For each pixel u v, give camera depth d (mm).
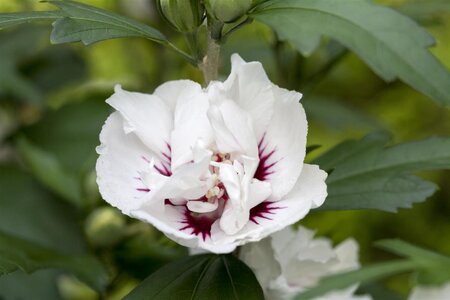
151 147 474
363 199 499
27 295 604
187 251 574
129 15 735
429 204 884
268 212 461
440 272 437
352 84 940
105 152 468
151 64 803
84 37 475
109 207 625
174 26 496
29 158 648
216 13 483
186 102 473
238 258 499
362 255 858
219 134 465
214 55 497
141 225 607
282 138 469
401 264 438
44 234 640
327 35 485
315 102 738
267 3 495
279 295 499
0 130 774
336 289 429
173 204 468
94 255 613
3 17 479
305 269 517
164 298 473
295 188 465
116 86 473
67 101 773
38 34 777
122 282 636
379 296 582
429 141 516
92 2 752
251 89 469
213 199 468
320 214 726
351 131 898
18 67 776
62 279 773
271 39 683
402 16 489
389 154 515
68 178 643
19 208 648
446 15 846
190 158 468
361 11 489
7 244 571
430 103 925
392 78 481
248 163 458
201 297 473
